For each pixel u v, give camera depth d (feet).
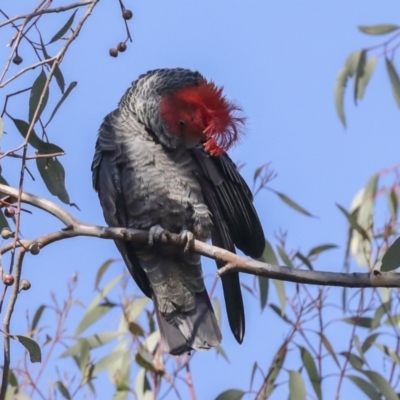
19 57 25.96
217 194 32.94
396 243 24.67
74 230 27.17
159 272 33.76
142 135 33.04
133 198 33.06
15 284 23.90
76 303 37.19
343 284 24.41
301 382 34.65
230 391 35.86
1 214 28.43
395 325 36.94
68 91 26.76
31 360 25.05
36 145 27.68
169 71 33.32
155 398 36.14
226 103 30.55
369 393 35.24
